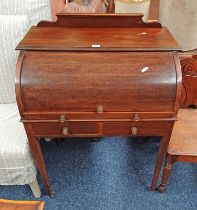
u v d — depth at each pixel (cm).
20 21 133
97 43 104
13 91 139
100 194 141
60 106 98
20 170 122
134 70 95
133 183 146
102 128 107
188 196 139
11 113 134
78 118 102
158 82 94
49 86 94
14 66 134
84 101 97
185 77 131
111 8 170
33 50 99
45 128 106
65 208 135
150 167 155
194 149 119
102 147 170
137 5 138
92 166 157
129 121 104
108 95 96
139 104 98
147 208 134
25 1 141
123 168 155
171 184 145
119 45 102
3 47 131
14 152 115
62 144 174
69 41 106
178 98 96
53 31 117
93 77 94
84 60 96
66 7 143
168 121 104
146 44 103
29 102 97
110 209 134
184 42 154
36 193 138
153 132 108
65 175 152
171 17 153
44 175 128
